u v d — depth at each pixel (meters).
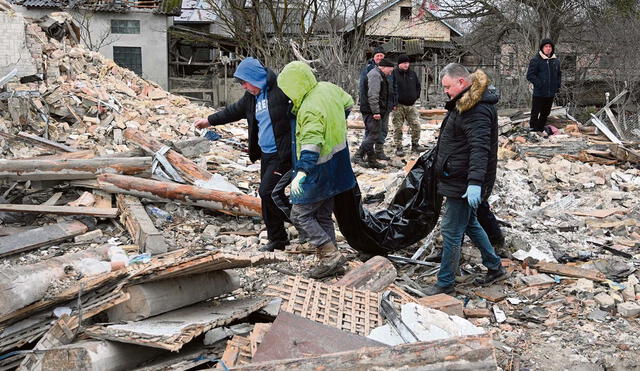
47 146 8.04
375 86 9.09
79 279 4.07
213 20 31.14
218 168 8.41
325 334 3.46
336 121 4.80
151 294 3.78
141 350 3.61
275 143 5.31
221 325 3.72
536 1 22.52
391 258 5.75
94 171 6.62
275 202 5.36
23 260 5.47
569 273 5.28
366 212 5.58
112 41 26.05
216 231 6.27
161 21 27.52
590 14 22.91
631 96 18.97
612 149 9.44
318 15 24.59
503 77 21.19
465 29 29.44
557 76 11.03
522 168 8.91
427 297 4.59
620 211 7.08
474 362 2.88
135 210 6.16
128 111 10.31
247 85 5.25
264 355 3.31
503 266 5.50
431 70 23.30
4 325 3.80
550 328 4.43
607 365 3.91
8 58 9.81
